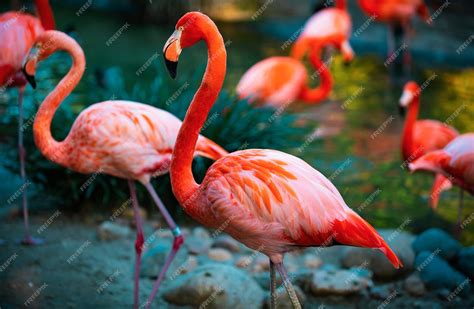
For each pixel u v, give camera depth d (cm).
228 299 393
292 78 730
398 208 557
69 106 618
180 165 319
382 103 829
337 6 923
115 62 898
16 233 480
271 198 301
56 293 402
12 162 553
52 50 408
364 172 623
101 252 464
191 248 476
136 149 394
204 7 1260
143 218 530
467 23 1216
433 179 622
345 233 302
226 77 862
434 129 569
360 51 1092
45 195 547
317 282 423
